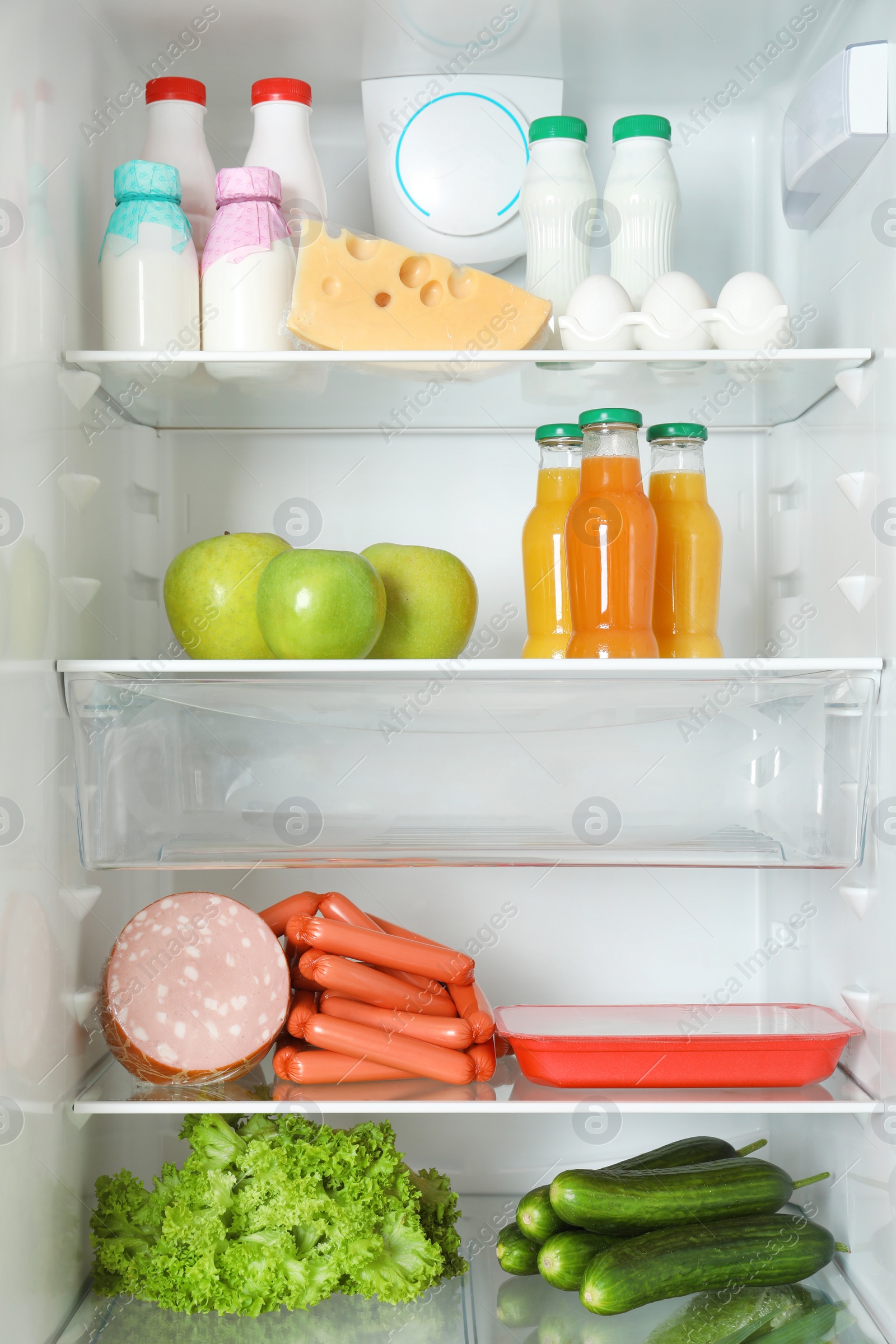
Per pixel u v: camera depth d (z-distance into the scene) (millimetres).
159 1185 1018
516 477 1261
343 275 973
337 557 947
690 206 1248
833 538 1077
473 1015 1020
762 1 1022
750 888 1266
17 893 872
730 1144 1256
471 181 1130
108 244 986
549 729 979
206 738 968
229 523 1252
